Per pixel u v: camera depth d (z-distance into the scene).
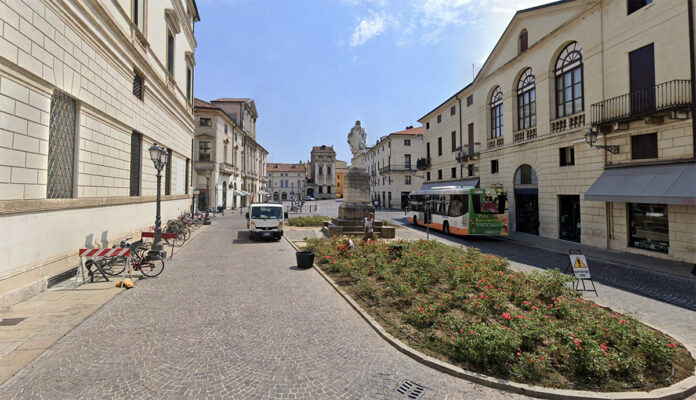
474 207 16.88
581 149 14.81
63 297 6.84
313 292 7.40
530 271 9.98
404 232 20.09
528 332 4.52
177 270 9.55
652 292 7.89
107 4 10.50
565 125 15.80
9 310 6.05
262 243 15.23
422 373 4.06
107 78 10.58
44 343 4.73
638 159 12.34
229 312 6.07
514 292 6.90
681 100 10.74
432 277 7.94
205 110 36.88
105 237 10.49
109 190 10.84
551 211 16.66
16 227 6.57
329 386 3.75
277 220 15.99
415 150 49.94
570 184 15.46
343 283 7.98
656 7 11.62
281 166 94.38
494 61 21.58
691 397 3.63
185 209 22.78
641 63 12.27
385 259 9.73
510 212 19.73
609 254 12.59
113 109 11.04
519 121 19.53
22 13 6.75
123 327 5.33
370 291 6.97
